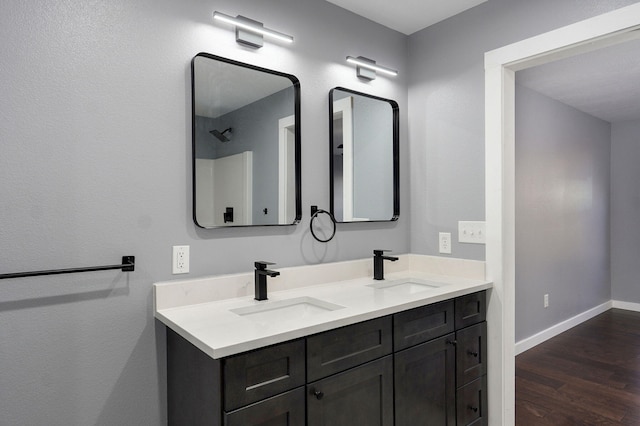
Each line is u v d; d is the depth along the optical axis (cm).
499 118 202
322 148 205
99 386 143
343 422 140
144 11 152
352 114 218
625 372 296
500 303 202
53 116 134
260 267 167
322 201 205
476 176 213
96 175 142
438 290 184
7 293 127
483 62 210
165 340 156
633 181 471
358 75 220
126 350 148
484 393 203
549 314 376
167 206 157
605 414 237
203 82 165
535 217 354
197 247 164
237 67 175
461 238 220
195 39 164
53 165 134
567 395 261
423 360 170
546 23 186
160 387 155
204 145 165
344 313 144
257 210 180
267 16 185
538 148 358
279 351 124
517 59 196
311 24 201
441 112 229
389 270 234
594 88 346
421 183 240
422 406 169
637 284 473
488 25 208
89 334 141
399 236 243
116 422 146
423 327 170
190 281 159
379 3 211
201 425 125
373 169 229
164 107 157
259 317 161
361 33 224
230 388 113
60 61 135
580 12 175
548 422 228
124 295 148
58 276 135
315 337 133
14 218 128
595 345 355
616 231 487
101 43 143
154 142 154
